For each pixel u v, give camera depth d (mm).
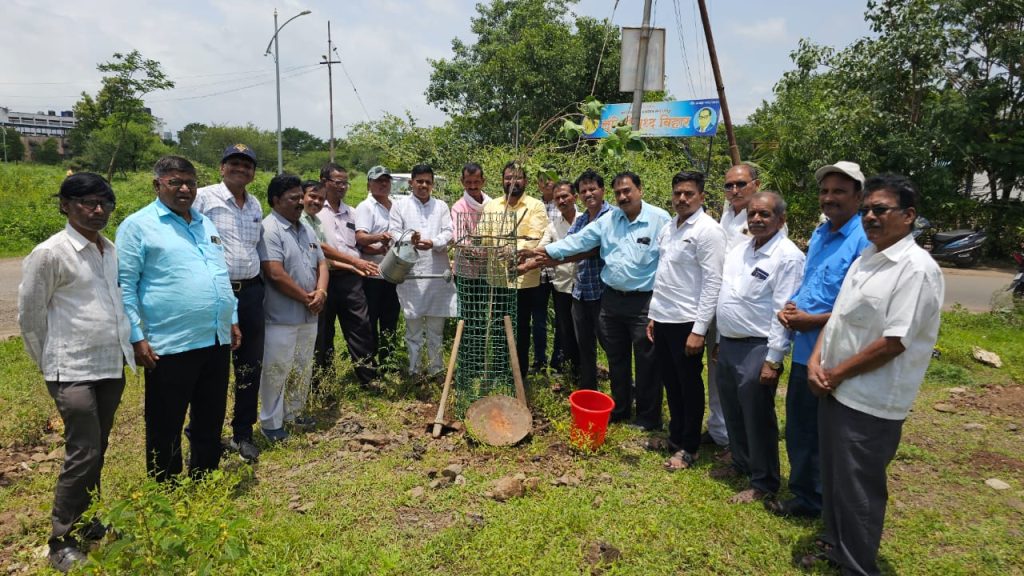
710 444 4430
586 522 3211
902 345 2445
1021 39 13477
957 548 3139
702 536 3146
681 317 3908
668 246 3982
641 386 4523
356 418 4668
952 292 11648
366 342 5223
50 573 2748
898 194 2424
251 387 4016
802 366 3148
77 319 2742
